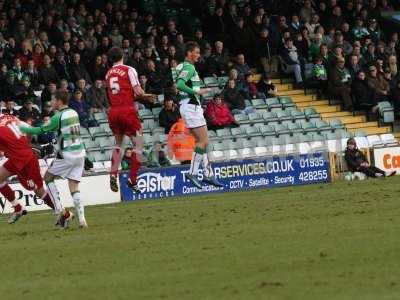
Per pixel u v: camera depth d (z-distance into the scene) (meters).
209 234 32.19
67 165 36.03
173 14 76.06
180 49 68.75
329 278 23.50
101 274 25.81
